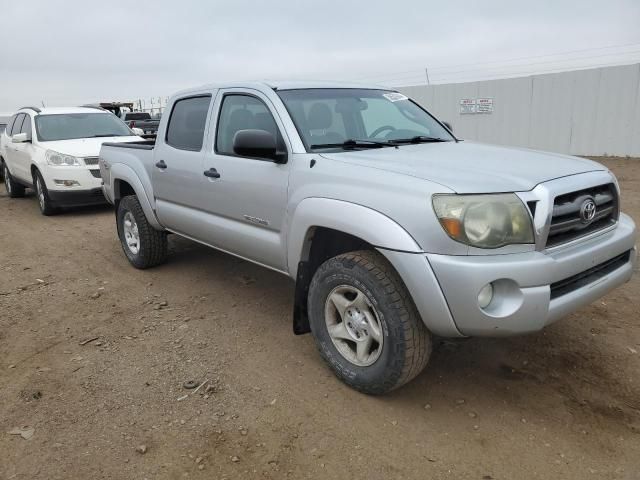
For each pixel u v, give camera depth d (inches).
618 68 534.3
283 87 163.0
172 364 151.0
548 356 149.8
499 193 111.2
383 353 123.1
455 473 105.8
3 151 459.5
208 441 117.0
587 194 124.0
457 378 140.1
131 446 115.8
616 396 130.1
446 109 687.7
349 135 158.7
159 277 225.8
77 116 416.2
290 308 189.0
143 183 216.1
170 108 205.0
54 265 250.8
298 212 138.3
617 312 176.6
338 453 112.3
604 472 105.0
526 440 115.0
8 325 180.4
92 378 144.2
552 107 591.2
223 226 173.5
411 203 113.9
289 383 139.6
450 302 110.1
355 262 125.0
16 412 129.0
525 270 108.8
